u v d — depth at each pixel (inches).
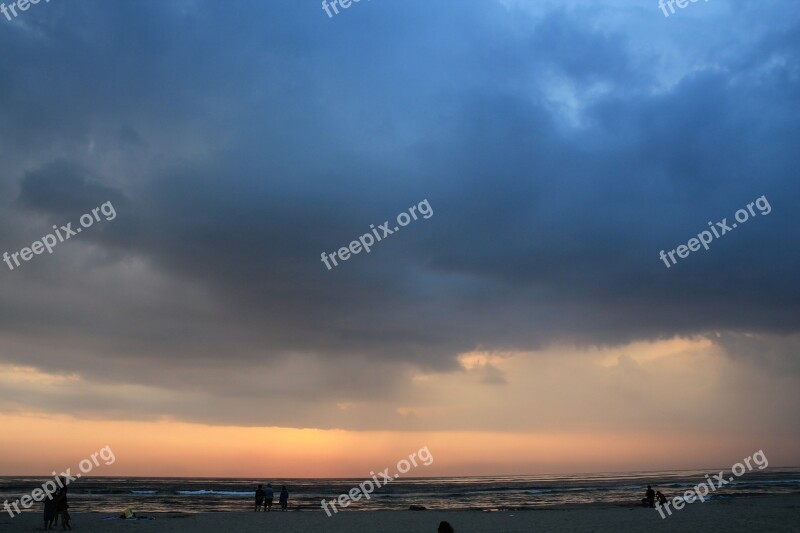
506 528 1157.1
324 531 1140.5
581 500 2434.8
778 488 3026.6
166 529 1141.7
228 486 4547.2
